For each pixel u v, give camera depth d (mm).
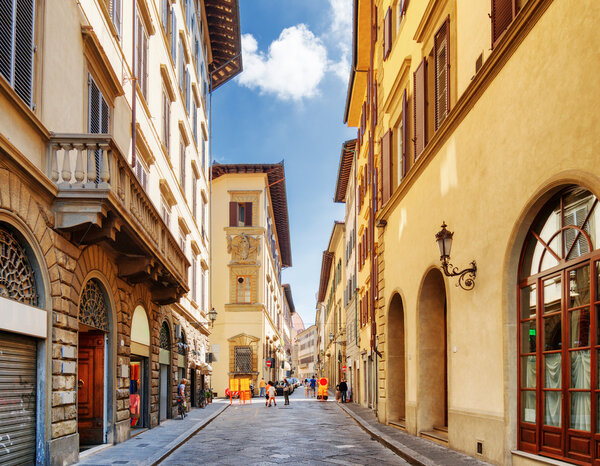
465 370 11227
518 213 9094
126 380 14328
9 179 8258
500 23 9805
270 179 48750
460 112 11539
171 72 22500
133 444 13359
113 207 10258
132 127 15016
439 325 14664
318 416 24344
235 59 38500
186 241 25656
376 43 22219
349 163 38094
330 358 66750
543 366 8695
